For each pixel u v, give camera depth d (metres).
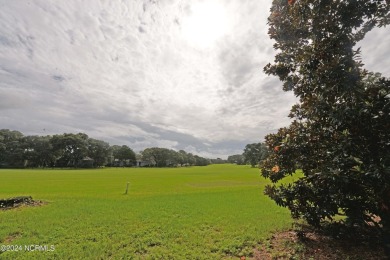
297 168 8.20
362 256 6.87
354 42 6.94
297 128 8.30
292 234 9.41
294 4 7.26
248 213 13.70
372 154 6.25
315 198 7.21
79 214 13.58
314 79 6.80
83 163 136.38
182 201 18.52
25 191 27.88
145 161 172.75
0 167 117.75
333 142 7.23
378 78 6.77
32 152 121.25
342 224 8.46
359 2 6.27
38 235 9.80
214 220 12.07
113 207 15.84
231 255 7.75
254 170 96.81
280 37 8.27
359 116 6.18
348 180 6.20
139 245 8.54
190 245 8.52
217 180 47.22
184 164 192.25
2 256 7.66
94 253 7.80
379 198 6.32
